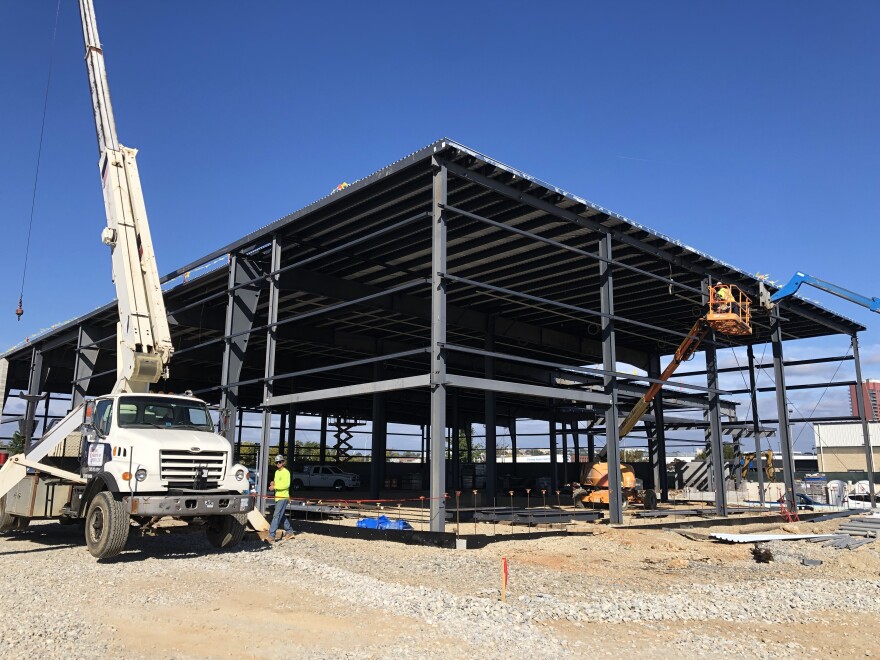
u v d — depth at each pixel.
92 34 18.62
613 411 17.48
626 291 23.36
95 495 12.09
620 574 11.20
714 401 21.89
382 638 6.77
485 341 26.73
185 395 13.45
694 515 21.05
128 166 16.16
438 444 13.65
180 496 11.43
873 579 11.44
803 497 30.83
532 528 17.34
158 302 14.68
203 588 9.07
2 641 6.29
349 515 17.42
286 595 8.74
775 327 23.83
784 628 7.73
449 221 17.27
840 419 26.86
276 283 18.22
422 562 11.74
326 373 34.72
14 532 15.20
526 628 7.19
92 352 27.52
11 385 36.44
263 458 17.64
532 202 15.81
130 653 6.12
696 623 7.81
